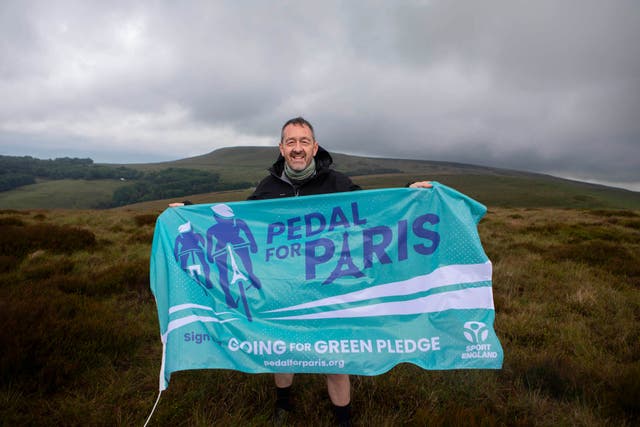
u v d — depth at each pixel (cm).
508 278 595
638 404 251
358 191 281
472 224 264
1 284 523
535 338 379
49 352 309
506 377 308
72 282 512
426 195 276
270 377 306
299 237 281
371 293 264
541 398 274
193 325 265
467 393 287
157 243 282
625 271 637
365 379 304
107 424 249
